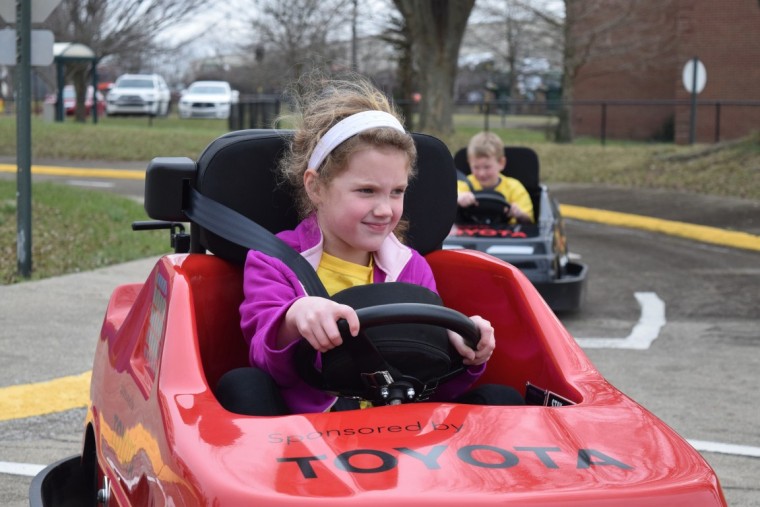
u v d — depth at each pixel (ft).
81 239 39.37
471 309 12.25
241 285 11.75
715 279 35.94
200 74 186.19
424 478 7.29
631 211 53.62
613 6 124.98
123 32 112.37
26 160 32.30
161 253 38.19
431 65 87.56
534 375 11.19
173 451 7.93
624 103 84.53
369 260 11.41
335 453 7.61
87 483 12.80
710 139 113.19
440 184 12.91
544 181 67.51
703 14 112.68
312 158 10.50
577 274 30.45
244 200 11.76
